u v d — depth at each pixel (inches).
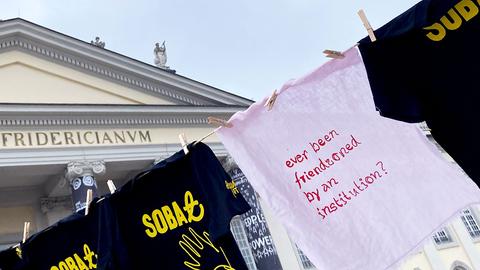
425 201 187.2
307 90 199.0
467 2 166.1
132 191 213.2
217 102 777.6
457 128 167.5
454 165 190.9
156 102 748.6
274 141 199.3
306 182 195.8
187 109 715.4
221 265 194.5
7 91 640.4
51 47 688.4
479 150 164.1
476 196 183.0
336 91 196.9
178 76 753.6
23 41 676.1
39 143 600.7
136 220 209.8
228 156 684.1
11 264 225.9
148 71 736.3
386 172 192.2
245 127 200.4
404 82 172.7
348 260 185.6
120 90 726.5
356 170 194.1
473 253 853.8
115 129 664.4
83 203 580.7
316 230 190.9
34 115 605.0
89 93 700.0
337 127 197.0
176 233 204.4
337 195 193.3
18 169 588.4
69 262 217.2
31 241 225.1
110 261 199.6
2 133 585.6
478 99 165.3
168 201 208.5
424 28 168.1
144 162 668.7
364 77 193.8
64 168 609.9
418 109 170.1
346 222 190.1
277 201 194.4
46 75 681.0
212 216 196.9
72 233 221.1
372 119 195.5
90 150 624.1
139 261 203.6
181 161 210.1
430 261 810.2
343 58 190.4
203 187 202.7
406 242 184.1
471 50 166.7
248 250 657.0
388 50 173.9
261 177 196.7
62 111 619.8
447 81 169.0
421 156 192.4
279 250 671.1
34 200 654.5
